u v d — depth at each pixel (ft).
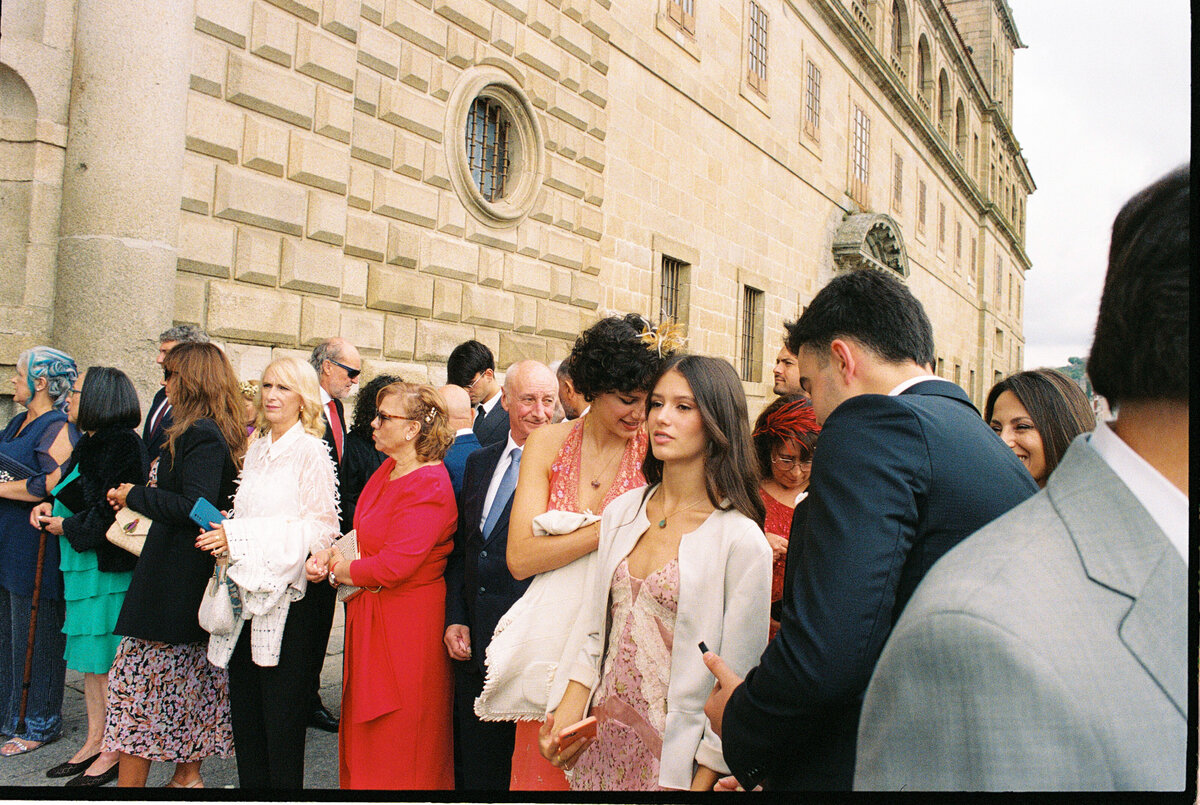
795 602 4.74
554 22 29.96
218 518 10.14
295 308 20.85
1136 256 3.34
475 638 9.45
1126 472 3.25
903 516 4.59
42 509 12.34
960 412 5.11
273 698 10.11
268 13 19.79
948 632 3.10
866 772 3.44
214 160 18.95
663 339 8.21
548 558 7.64
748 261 46.21
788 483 10.04
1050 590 3.08
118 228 17.02
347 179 22.00
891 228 60.85
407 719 9.61
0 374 16.85
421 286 24.99
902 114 70.18
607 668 6.66
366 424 14.65
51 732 12.89
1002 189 102.27
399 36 23.95
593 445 8.18
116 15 17.11
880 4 63.72
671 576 6.43
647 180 37.06
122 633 10.25
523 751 7.73
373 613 9.84
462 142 26.37
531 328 29.86
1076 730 2.89
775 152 49.01
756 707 4.78
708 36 41.78
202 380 10.98
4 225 17.06
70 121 17.31
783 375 11.51
